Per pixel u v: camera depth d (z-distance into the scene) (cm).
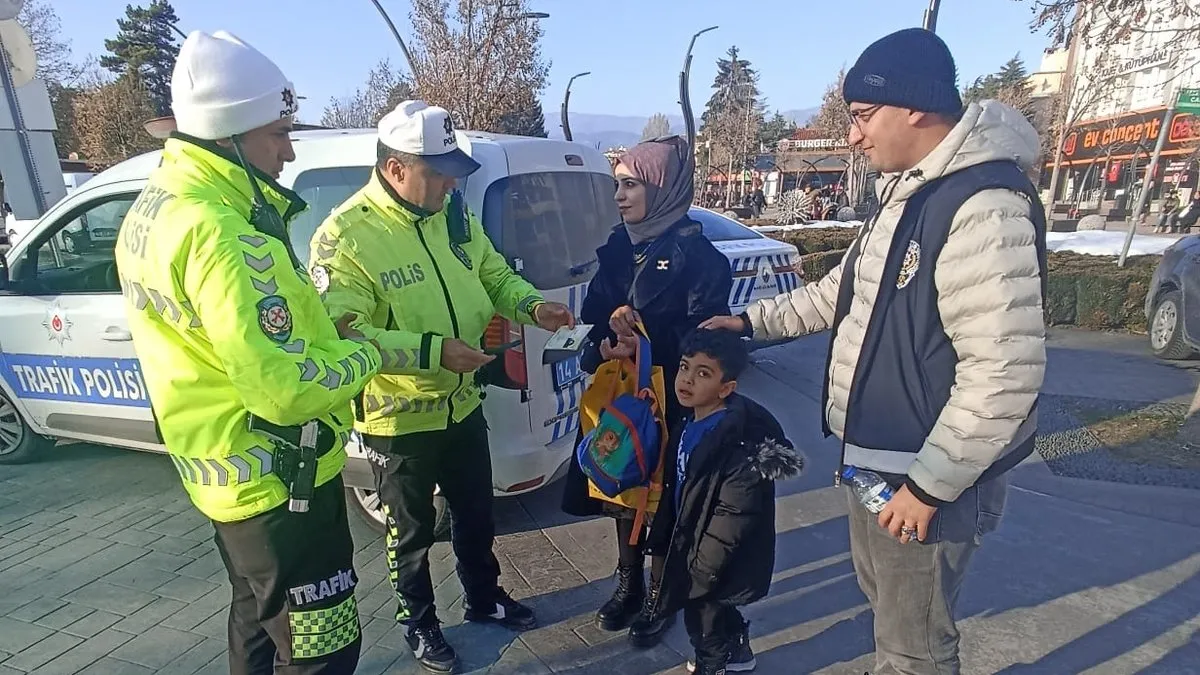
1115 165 2825
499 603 280
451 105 1548
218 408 166
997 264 149
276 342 157
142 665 260
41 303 386
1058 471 427
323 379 164
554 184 348
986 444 153
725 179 4203
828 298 224
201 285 152
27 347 396
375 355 183
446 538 345
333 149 329
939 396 166
